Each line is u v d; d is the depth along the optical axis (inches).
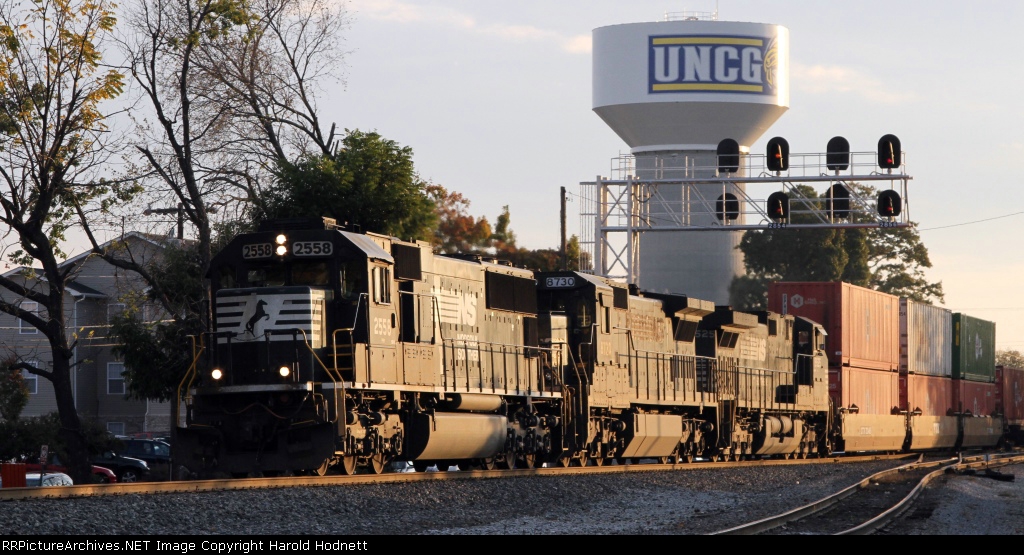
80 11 1958.7
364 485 1380.4
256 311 1457.9
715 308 2598.4
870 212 2583.7
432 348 1632.6
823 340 3004.4
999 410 4389.8
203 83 2421.3
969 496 1876.2
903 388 3442.4
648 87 4443.9
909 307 3496.6
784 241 5944.9
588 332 2073.1
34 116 1957.4
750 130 4507.9
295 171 2293.3
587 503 1499.8
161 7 2207.2
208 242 2188.7
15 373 2903.5
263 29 2463.1
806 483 2030.0
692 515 1401.3
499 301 1867.6
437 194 2891.2
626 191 2876.5
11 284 2048.5
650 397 2269.9
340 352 1467.8
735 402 2583.7
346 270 1487.5
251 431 1450.5
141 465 2704.2
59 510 1022.4
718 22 4446.4
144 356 2214.6
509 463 1847.9
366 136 2348.7
